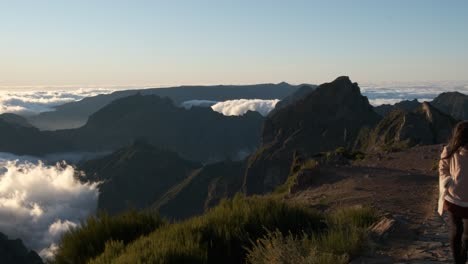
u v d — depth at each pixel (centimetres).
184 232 833
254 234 879
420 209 1273
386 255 748
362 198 1532
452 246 609
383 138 10988
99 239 954
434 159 2669
